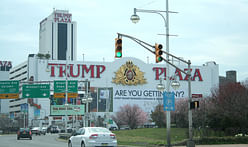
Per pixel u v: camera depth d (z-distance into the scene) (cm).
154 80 14525
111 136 2305
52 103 11969
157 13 3011
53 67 13662
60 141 4519
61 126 12119
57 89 6159
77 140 2414
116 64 14212
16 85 5909
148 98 14325
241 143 3494
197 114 5081
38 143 3875
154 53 2505
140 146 3253
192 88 14900
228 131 4406
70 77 13712
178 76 14662
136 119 12150
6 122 13688
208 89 15125
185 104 7406
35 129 7975
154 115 9862
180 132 5322
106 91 12850
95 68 14012
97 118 12475
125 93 14062
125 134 5450
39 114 13150
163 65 14725
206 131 4409
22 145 3419
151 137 4756
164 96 2938
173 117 7331
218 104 4862
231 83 5231
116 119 12256
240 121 4447
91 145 2250
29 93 6450
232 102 4662
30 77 13550
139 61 14475
